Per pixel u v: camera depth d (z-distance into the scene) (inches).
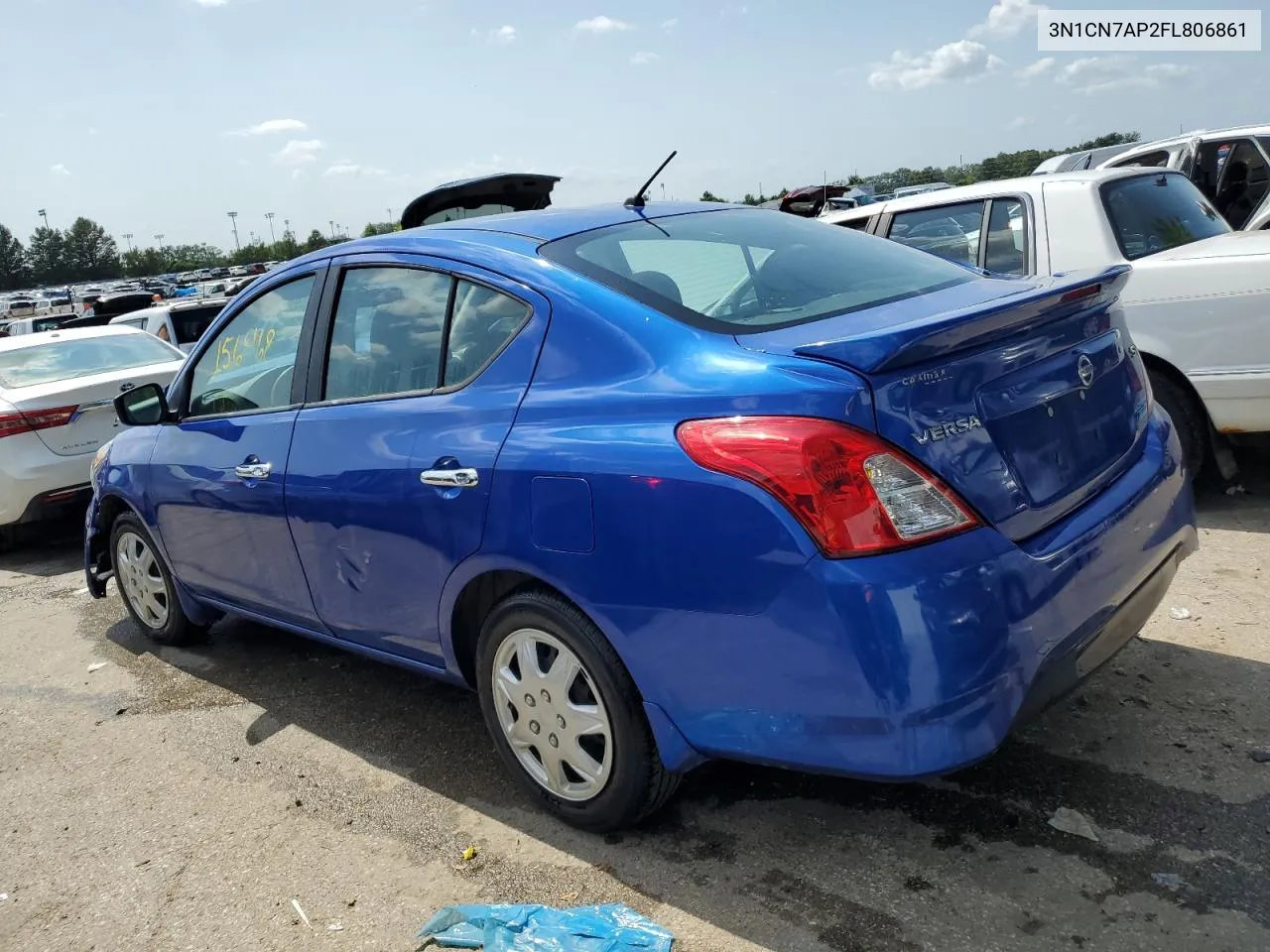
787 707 90.6
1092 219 207.0
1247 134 344.8
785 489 86.7
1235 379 186.4
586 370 105.8
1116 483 107.3
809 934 95.1
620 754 106.6
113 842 126.8
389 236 138.5
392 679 169.0
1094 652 98.8
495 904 104.8
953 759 85.3
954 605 84.6
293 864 117.3
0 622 227.5
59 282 5994.1
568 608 107.0
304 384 142.2
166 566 180.4
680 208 138.0
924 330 85.5
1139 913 92.7
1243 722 122.8
